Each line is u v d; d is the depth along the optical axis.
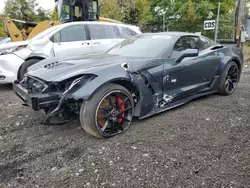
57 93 2.84
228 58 4.75
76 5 9.62
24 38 8.53
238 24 10.04
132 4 24.39
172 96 3.73
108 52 4.18
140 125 3.39
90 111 2.85
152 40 4.06
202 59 4.22
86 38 6.55
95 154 2.67
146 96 3.34
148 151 2.71
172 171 2.34
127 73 3.13
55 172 2.37
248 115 3.76
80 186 2.16
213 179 2.21
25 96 3.04
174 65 3.69
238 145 2.82
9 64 5.59
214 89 4.66
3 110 4.19
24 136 3.15
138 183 2.18
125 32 7.48
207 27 11.54
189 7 21.84
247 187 2.11
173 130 3.23
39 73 3.08
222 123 3.46
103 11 25.50
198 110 3.99
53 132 3.24
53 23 8.76
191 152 2.68
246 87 5.67
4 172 2.39
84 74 2.82
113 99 3.07
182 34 4.16
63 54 6.11
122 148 2.78
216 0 21.42
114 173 2.33
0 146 2.89
